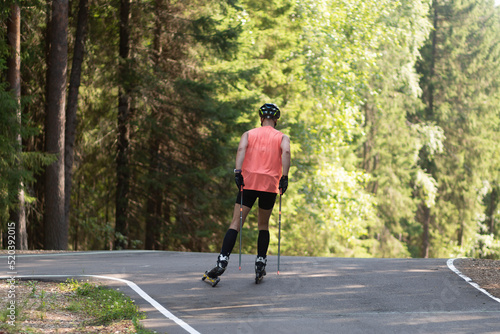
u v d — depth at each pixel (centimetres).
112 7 1923
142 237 2442
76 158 2103
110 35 2017
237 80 1920
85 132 2081
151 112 1995
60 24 1642
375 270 704
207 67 1977
